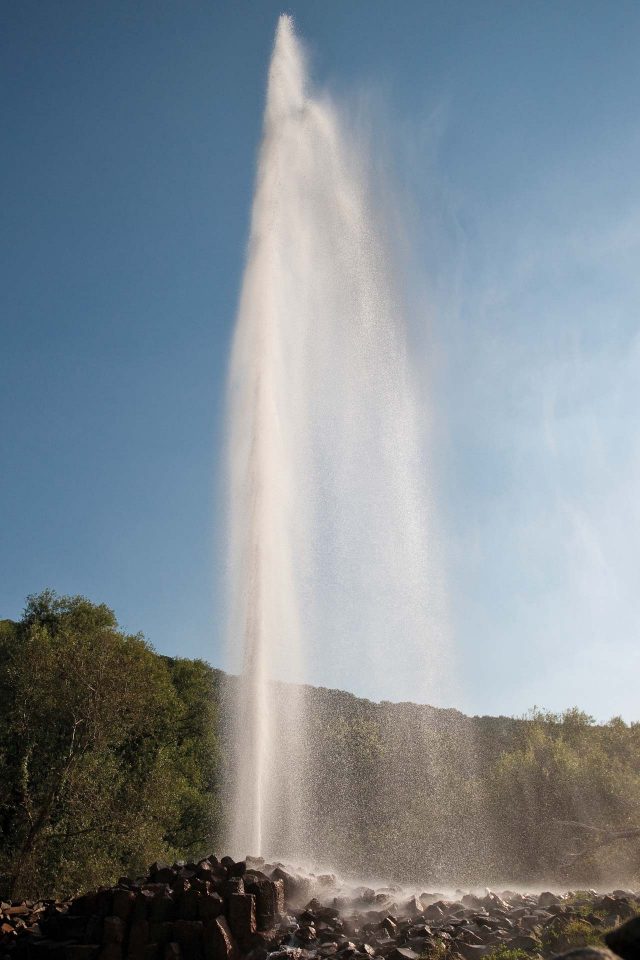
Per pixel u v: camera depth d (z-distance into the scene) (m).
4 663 31.78
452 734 34.41
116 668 30.73
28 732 29.89
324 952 10.78
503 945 10.28
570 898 13.09
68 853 28.52
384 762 32.22
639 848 23.61
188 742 43.41
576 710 33.59
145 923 11.68
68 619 37.59
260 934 11.52
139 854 29.77
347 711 37.59
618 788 26.22
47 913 14.06
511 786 27.61
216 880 12.67
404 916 12.48
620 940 5.81
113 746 34.84
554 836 25.77
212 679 48.75
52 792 27.95
